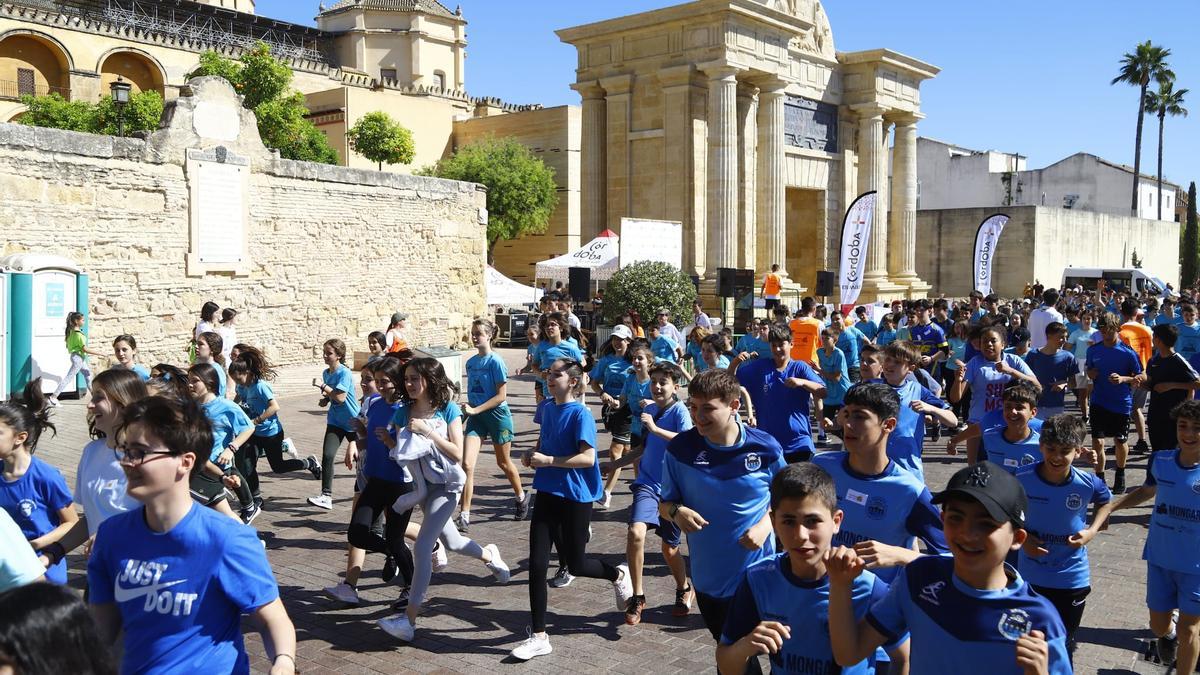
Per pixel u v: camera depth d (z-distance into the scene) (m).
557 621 6.84
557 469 6.41
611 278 26.16
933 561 3.20
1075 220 53.25
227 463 7.36
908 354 7.51
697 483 5.06
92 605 3.43
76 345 16.11
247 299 20.55
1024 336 11.04
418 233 24.69
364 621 6.78
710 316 33.00
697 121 34.97
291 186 21.41
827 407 12.78
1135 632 6.70
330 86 60.75
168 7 57.59
